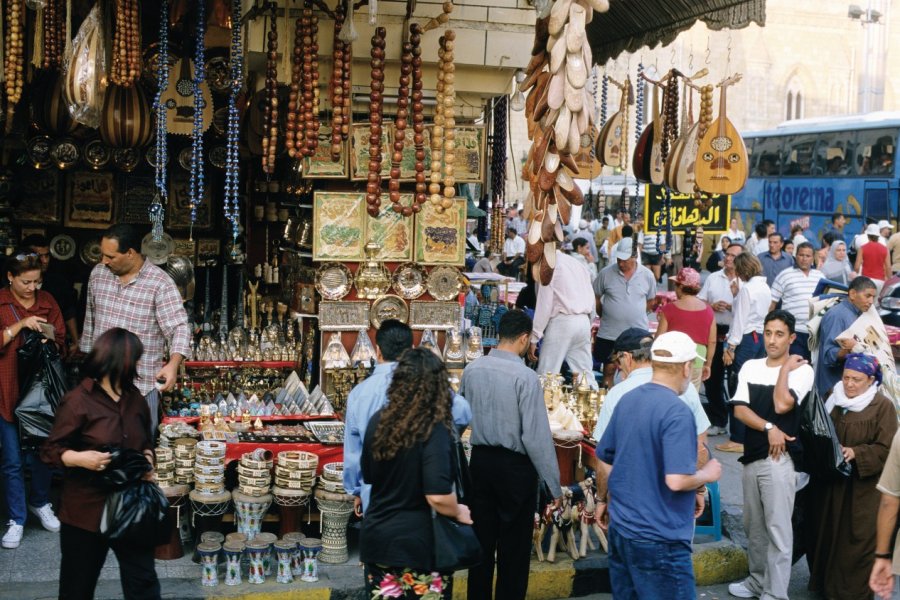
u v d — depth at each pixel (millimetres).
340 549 5852
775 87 43812
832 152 22109
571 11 5348
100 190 9266
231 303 9273
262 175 9500
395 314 6965
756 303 8820
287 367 7570
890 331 13531
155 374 5887
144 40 8406
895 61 46312
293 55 6539
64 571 4391
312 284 7281
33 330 5781
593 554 6105
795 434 5594
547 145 5547
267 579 5551
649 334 5348
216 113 8820
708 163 7980
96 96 6152
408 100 6602
